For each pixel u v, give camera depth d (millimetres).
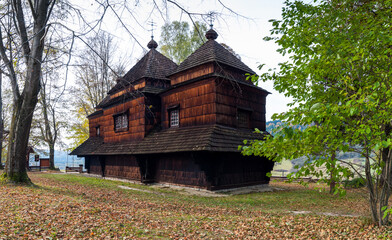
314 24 6359
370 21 5934
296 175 5422
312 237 6492
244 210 10219
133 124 20266
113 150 21344
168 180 17594
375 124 5242
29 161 32562
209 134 14734
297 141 5297
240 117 17656
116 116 22688
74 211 7742
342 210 10852
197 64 17172
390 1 5734
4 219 6336
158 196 13023
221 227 7453
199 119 16484
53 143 32031
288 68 6430
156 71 20500
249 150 6211
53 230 6012
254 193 15266
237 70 17812
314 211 10523
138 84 20641
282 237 6562
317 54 6141
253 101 18625
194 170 16078
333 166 5508
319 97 5965
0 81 22422
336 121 4680
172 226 7324
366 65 5516
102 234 6086
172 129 18094
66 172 30047
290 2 6727
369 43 5559
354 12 6562
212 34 18750
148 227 7051
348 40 5734
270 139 5527
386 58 5648
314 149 5477
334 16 6191
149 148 17484
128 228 6777
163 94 19281
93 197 11164
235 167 16688
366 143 5801
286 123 5031
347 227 7145
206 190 15109
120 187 16250
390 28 5676
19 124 12289
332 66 5926
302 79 6312
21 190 10484
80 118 36906
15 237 5336
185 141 15586
